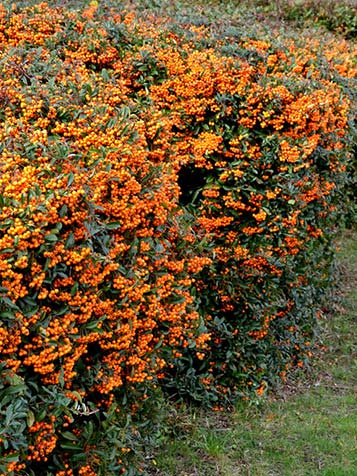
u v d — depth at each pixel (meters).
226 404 4.83
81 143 3.24
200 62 4.85
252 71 4.91
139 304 3.29
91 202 2.93
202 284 4.71
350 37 14.83
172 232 3.79
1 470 2.50
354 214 8.98
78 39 5.27
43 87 3.59
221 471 4.13
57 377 2.81
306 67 6.35
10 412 2.48
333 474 4.22
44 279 2.77
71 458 3.04
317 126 5.14
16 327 2.63
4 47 4.95
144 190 3.38
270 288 4.98
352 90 7.19
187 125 4.81
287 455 4.38
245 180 4.73
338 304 6.91
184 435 4.37
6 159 2.95
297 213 4.96
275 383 5.24
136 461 3.60
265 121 4.77
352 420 4.88
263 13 14.77
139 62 5.01
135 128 3.40
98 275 2.96
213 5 14.15
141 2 10.52
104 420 3.29
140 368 3.38
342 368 5.75
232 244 4.79
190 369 4.65
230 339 4.84
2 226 2.60
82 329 2.97
